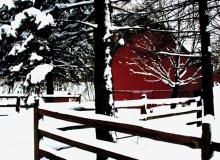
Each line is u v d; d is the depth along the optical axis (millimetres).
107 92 4680
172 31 5883
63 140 3488
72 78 13961
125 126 2549
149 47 12148
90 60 14039
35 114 4188
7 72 6691
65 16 7035
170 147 5062
